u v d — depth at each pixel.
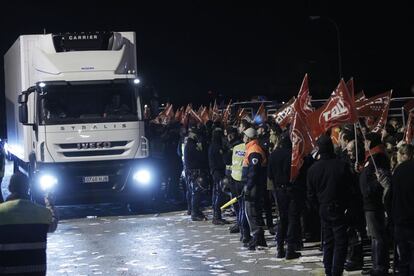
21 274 5.56
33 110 16.05
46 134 15.31
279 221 10.14
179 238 12.34
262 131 13.88
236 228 12.73
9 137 21.16
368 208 8.46
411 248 6.92
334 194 8.16
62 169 15.36
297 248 10.70
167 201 18.27
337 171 8.19
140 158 15.70
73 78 15.51
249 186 10.54
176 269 9.65
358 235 9.25
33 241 5.62
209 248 11.22
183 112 24.02
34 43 16.61
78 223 14.86
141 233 13.09
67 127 15.37
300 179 9.88
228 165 12.65
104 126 15.51
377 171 8.29
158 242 12.00
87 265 10.20
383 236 8.47
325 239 8.38
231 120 20.48
